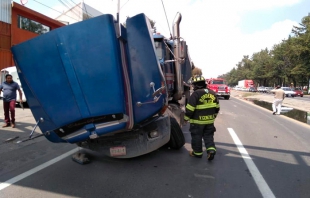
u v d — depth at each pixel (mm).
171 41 6246
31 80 3822
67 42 3561
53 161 4883
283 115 13031
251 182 3998
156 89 3830
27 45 3725
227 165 4777
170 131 5250
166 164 4766
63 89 3699
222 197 3479
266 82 96812
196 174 4297
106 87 3566
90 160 4934
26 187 3730
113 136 4531
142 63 3789
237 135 7512
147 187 3766
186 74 7816
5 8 18672
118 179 4047
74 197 3436
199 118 4973
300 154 5598
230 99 27125
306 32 49719
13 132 7168
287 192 3656
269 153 5641
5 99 7672
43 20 22828
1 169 4438
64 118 3797
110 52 3480
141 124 4305
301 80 60938
